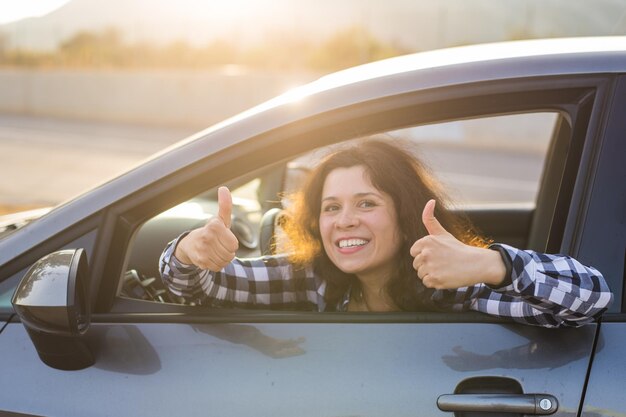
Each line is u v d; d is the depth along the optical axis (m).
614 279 1.65
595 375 1.61
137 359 1.71
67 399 1.70
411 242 1.83
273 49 27.52
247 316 1.74
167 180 1.73
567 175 1.72
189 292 1.83
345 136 1.72
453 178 12.91
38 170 12.77
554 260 1.60
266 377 1.67
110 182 1.78
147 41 29.31
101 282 1.76
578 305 1.58
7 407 1.71
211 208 2.93
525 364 1.63
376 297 1.92
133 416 1.67
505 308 1.68
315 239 1.93
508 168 14.35
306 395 1.64
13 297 1.61
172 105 22.20
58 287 1.58
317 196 1.90
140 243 2.28
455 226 1.94
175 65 28.39
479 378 1.62
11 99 24.53
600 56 1.72
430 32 25.00
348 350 1.67
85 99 23.45
